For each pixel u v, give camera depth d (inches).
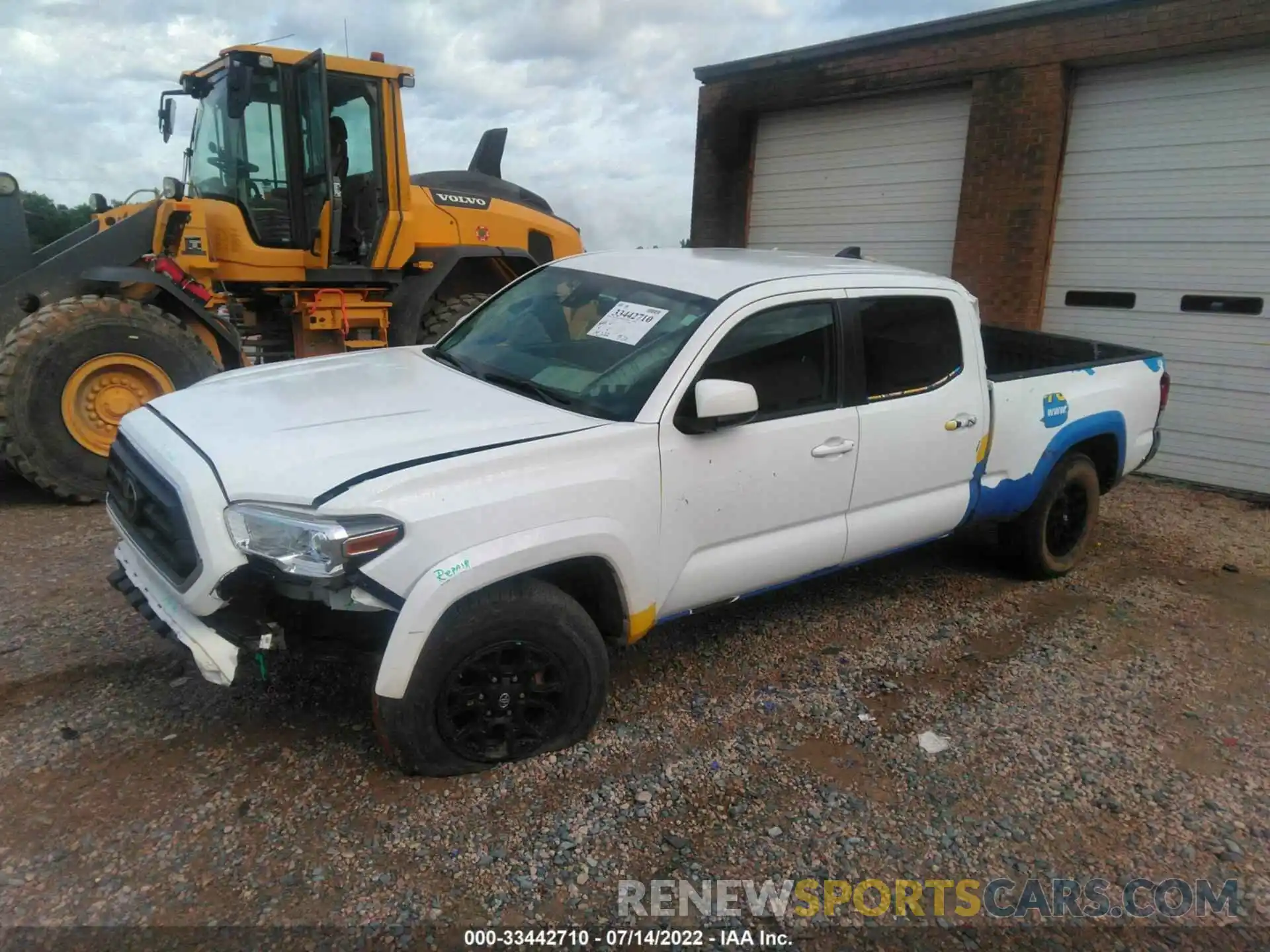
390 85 300.0
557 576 130.8
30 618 166.7
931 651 175.0
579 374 145.9
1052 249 347.3
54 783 118.7
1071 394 204.8
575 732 132.4
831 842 117.3
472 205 341.7
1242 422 307.4
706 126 452.1
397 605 111.1
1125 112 323.3
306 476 111.0
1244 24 284.8
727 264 166.9
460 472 114.8
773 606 195.0
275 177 296.5
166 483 115.9
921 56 366.3
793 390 152.5
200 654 111.7
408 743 118.0
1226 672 171.8
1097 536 256.4
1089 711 154.2
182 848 108.2
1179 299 317.1
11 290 259.9
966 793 129.2
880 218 400.2
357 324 313.0
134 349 246.8
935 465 175.5
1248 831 123.9
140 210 278.8
